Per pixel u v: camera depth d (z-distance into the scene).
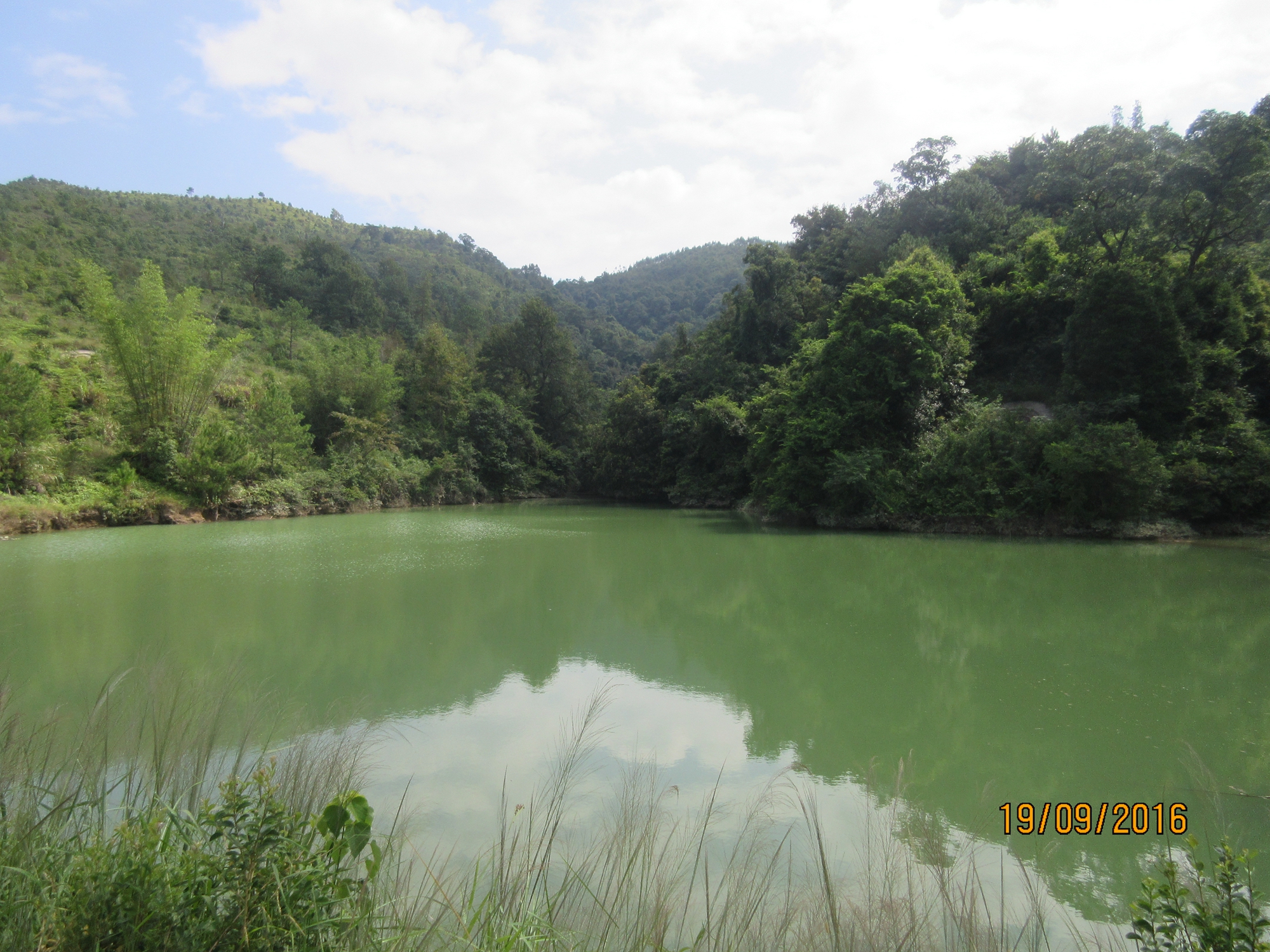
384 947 2.79
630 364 102.50
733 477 37.53
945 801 5.51
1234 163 23.05
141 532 23.77
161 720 5.04
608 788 5.54
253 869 2.52
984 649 9.99
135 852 2.76
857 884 3.93
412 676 8.70
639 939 3.15
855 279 43.62
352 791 2.98
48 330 36.12
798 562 17.61
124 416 28.17
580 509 37.88
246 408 36.16
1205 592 13.38
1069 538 21.48
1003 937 3.47
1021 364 29.81
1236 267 24.64
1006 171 50.84
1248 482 20.70
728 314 47.31
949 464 23.55
